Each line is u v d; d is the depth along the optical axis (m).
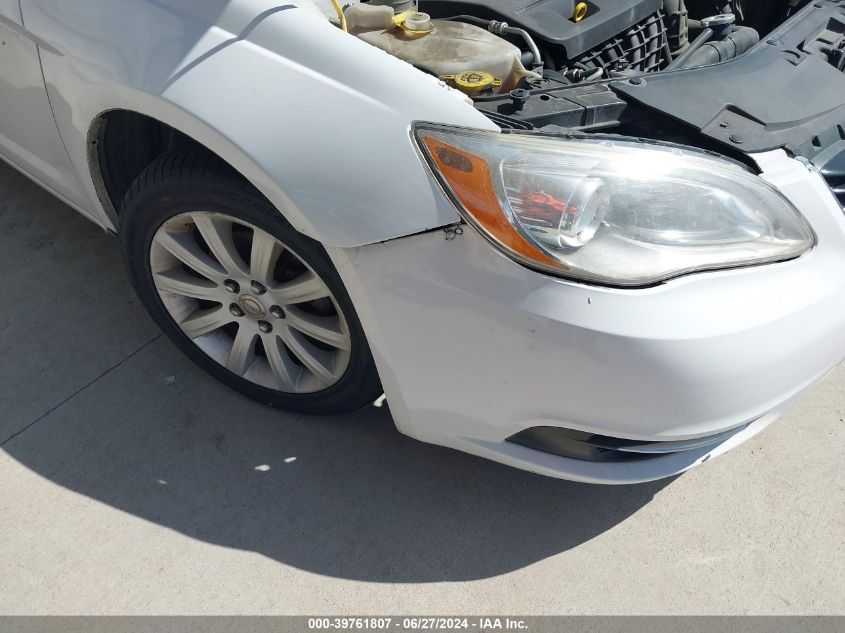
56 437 2.07
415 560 1.89
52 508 1.92
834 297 1.56
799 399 1.73
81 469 2.01
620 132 1.75
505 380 1.54
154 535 1.88
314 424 2.15
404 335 1.58
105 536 1.87
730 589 1.89
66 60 1.79
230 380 2.13
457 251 1.46
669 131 1.71
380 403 2.21
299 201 1.50
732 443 1.76
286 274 1.85
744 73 1.86
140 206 1.85
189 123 1.57
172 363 2.28
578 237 1.42
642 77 1.79
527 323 1.44
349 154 1.48
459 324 1.50
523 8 2.14
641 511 2.04
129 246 1.98
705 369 1.45
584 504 2.04
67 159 2.07
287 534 1.91
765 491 2.10
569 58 2.08
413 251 1.48
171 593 1.78
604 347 1.43
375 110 1.48
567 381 1.49
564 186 1.43
